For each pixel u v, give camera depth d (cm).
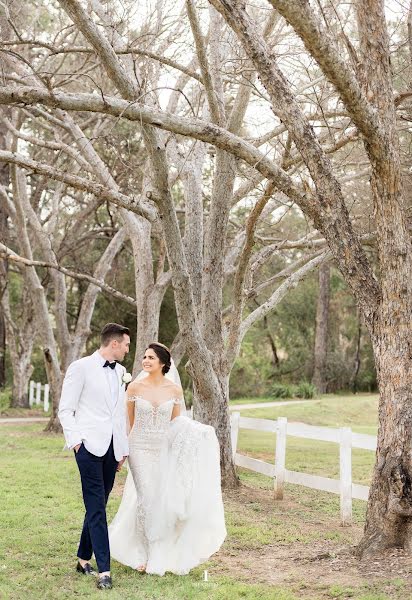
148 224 1623
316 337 4191
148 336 1600
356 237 743
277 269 3875
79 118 2136
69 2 747
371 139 695
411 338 713
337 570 675
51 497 1030
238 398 3966
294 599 588
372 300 731
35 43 943
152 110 752
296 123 735
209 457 699
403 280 711
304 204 757
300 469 1462
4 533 805
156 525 676
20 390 2855
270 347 4672
